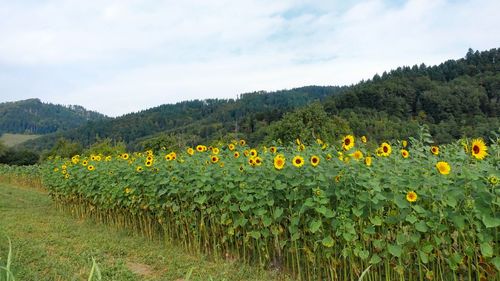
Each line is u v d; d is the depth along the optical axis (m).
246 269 6.27
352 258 5.08
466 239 4.49
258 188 6.00
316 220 5.39
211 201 7.04
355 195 5.03
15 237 8.30
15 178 28.41
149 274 6.34
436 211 4.52
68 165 12.63
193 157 8.01
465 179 4.36
